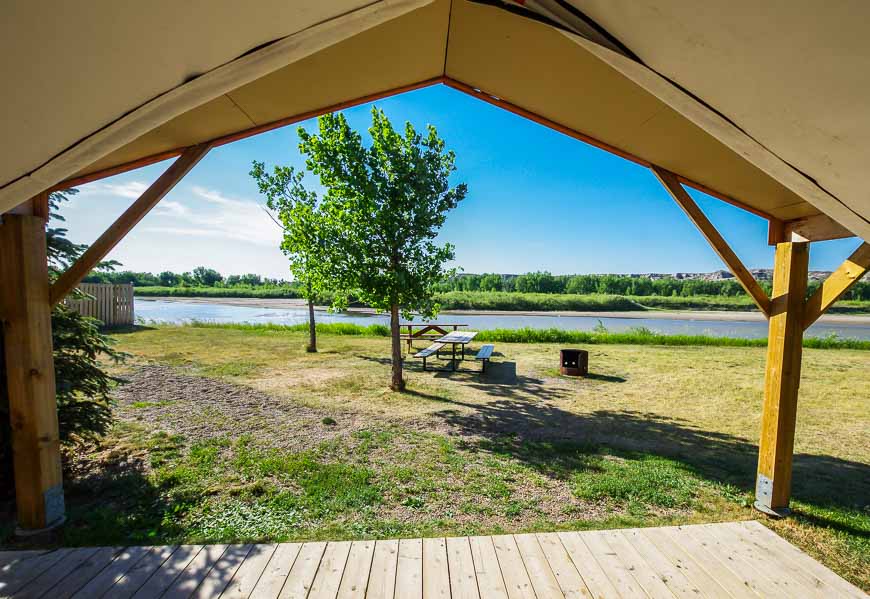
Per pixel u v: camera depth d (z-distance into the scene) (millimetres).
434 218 6535
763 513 3182
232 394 6355
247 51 973
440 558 2471
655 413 5914
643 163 3152
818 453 4512
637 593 2217
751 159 1132
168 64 921
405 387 7051
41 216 2746
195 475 3631
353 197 6316
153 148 2928
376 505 3189
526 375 8422
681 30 880
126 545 2629
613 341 14062
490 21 2213
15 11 713
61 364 3432
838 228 2754
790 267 3023
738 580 2340
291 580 2266
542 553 2539
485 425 5195
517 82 2721
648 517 3100
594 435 4930
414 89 3154
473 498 3332
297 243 7883
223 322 19188
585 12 967
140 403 5754
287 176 9109
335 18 972
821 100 864
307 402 6004
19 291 2656
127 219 2838
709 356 11016
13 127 890
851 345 13031
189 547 2553
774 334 3145
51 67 812
